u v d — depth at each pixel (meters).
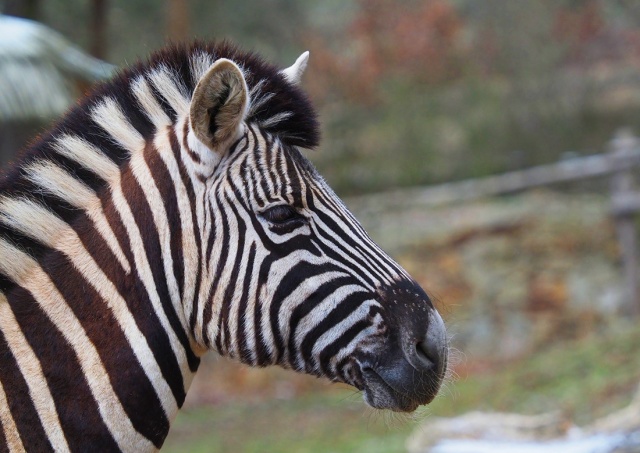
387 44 36.69
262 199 4.95
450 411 17.56
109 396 4.82
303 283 4.89
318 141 5.40
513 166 33.56
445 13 36.22
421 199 28.34
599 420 14.55
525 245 25.66
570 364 18.58
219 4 41.59
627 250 22.55
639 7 37.22
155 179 5.09
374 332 4.94
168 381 5.02
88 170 5.14
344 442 17.83
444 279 25.58
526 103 34.41
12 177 5.12
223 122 4.93
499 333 23.94
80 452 4.74
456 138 35.06
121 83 5.37
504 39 36.00
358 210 29.72
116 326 4.91
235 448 18.92
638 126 32.81
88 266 4.97
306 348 4.92
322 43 39.34
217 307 4.94
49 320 4.86
